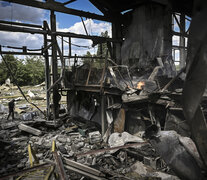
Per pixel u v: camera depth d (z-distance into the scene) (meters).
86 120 10.05
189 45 1.06
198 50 0.99
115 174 3.74
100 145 7.00
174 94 5.60
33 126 9.07
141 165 5.09
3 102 19.05
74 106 11.05
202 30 0.95
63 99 19.17
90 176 3.33
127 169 5.02
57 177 3.26
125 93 6.67
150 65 10.84
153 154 5.35
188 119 1.13
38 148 6.93
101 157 5.83
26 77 44.19
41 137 8.16
